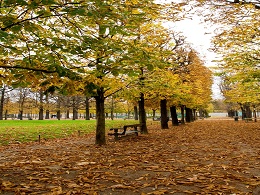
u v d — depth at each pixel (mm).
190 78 23641
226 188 4891
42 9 4633
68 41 5398
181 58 23109
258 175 5949
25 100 48500
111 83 9711
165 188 5078
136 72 5457
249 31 10656
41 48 5574
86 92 5699
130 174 6305
